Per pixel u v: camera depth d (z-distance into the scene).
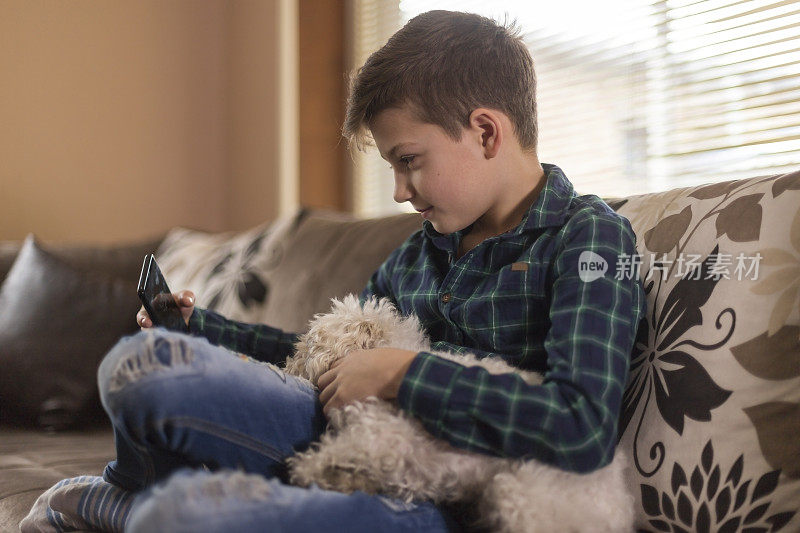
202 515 0.60
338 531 0.65
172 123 2.62
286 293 1.54
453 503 0.79
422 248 1.11
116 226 2.52
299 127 2.42
